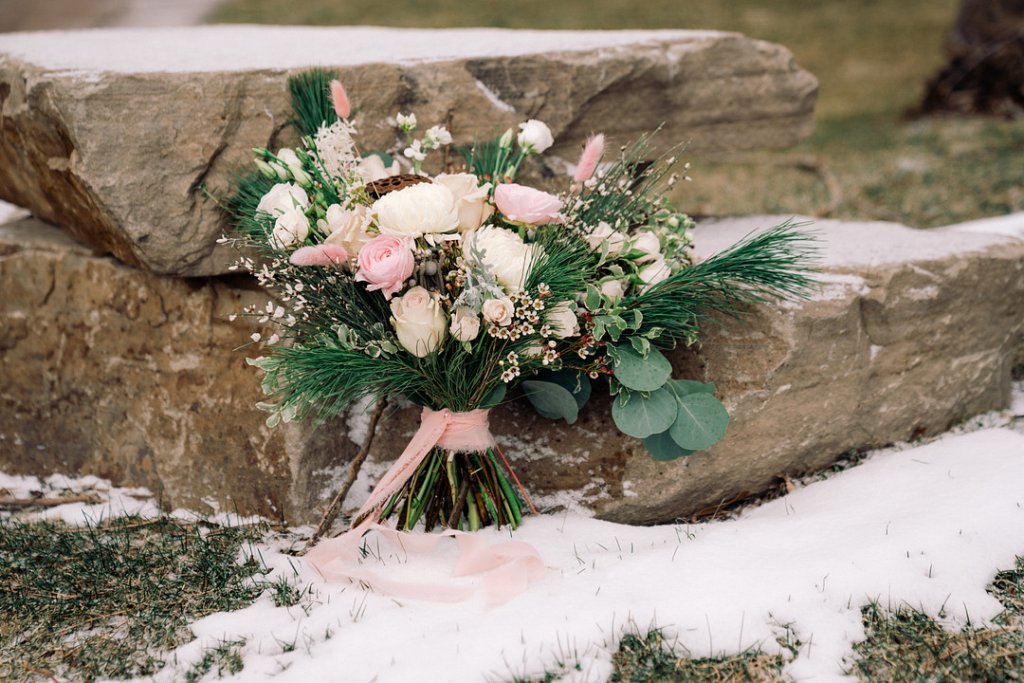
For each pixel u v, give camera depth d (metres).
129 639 2.70
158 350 3.56
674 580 2.70
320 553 2.91
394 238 2.65
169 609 2.82
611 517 3.21
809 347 3.25
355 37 4.65
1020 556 2.79
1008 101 9.70
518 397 3.14
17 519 3.42
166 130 3.16
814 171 7.76
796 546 2.86
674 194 7.20
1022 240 3.93
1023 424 3.66
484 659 2.43
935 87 10.04
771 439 3.29
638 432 3.00
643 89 4.22
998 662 2.44
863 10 17.73
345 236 2.70
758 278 3.14
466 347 2.75
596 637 2.50
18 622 2.82
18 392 3.83
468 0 19.52
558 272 2.77
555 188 3.81
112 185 3.12
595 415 3.32
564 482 3.28
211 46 4.15
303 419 3.20
